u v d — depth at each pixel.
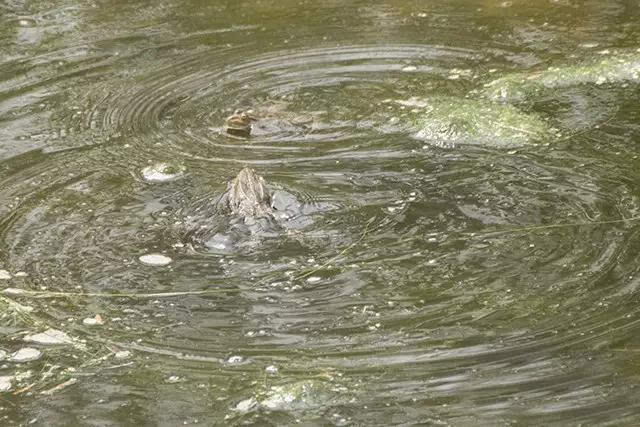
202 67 11.71
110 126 10.35
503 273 7.54
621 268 7.50
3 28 13.02
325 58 11.84
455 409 6.22
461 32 12.47
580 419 6.08
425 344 6.81
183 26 12.95
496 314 7.08
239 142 9.96
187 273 7.70
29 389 6.59
